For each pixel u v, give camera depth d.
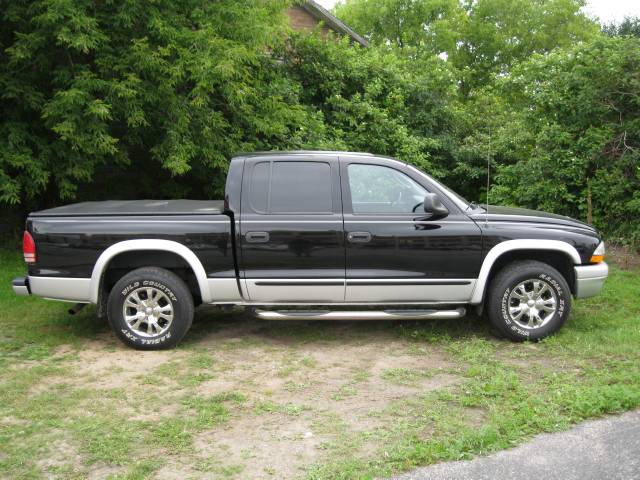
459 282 5.30
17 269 8.20
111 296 5.21
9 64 7.53
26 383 4.48
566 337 5.41
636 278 7.91
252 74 10.41
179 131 8.29
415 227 5.24
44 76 8.03
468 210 5.43
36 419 3.90
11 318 6.23
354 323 6.10
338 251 5.20
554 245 5.32
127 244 5.15
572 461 3.29
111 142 7.56
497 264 5.57
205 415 3.92
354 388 4.40
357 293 5.28
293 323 6.12
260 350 5.29
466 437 3.49
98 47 7.59
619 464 3.26
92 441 3.58
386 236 5.21
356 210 5.29
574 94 10.41
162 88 7.88
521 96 12.13
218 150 9.13
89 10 7.71
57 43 7.04
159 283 5.20
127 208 5.50
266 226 5.18
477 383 4.41
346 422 3.83
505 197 11.16
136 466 3.28
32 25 7.58
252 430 3.73
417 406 4.06
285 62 12.48
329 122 12.53
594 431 3.66
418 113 13.53
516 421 3.71
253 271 5.21
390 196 5.37
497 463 3.29
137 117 7.68
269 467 3.27
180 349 5.31
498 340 5.50
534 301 5.38
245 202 5.27
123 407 4.08
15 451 3.46
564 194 10.26
